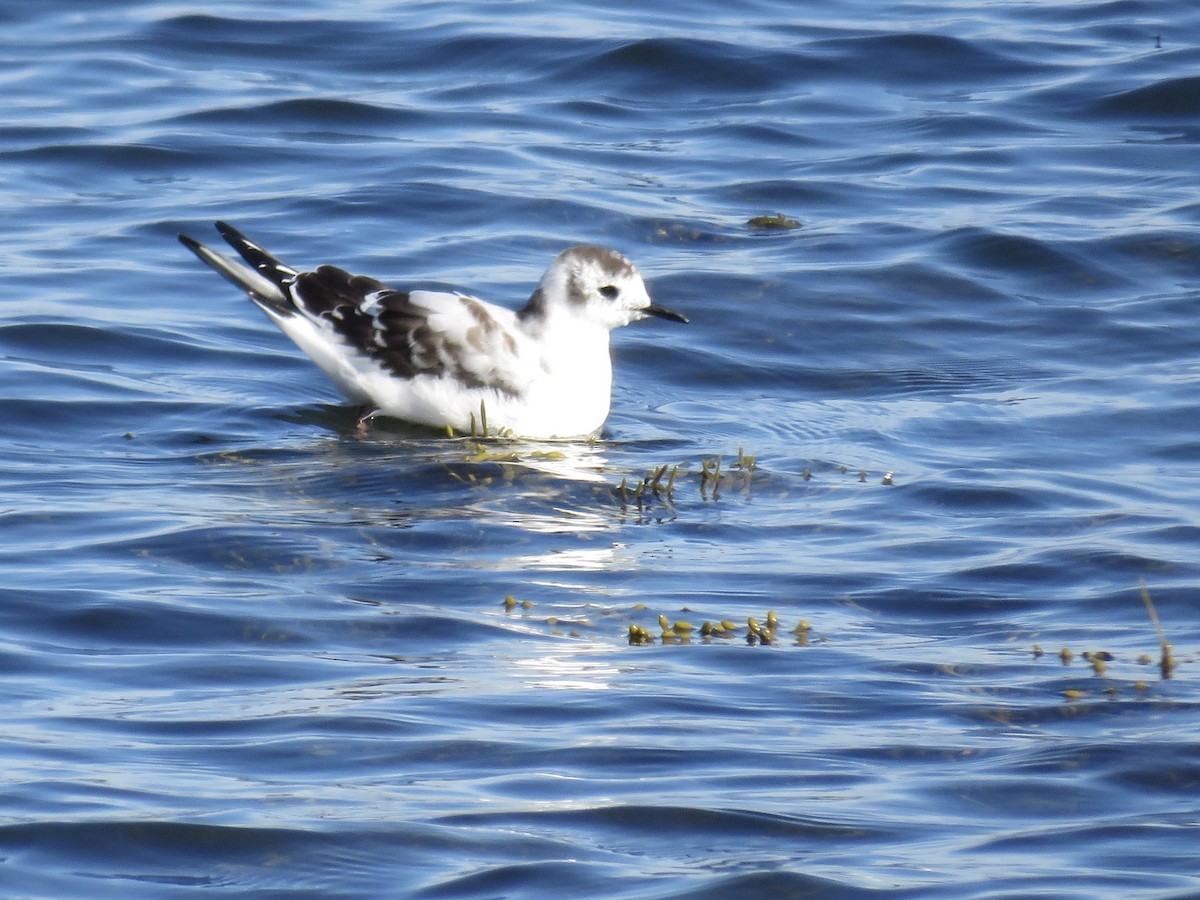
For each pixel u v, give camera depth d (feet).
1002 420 53.67
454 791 30.04
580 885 26.94
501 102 83.41
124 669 35.37
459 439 53.21
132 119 79.92
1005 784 30.63
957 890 26.68
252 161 76.33
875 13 95.25
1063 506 46.50
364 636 37.47
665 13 94.27
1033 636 38.09
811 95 84.58
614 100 84.02
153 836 28.19
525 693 34.42
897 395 56.59
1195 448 51.01
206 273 65.67
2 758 30.86
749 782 30.55
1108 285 65.10
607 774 30.81
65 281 63.67
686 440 52.85
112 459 49.62
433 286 64.08
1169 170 76.33
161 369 57.57
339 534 43.65
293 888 26.91
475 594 40.06
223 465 49.47
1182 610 39.55
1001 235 68.18
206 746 31.65
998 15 94.89
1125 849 28.14
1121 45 90.27
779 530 44.91
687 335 61.26
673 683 35.04
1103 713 33.71
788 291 64.39
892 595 40.50
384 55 88.79
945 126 81.41
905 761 31.58
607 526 45.06
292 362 59.26
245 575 40.83
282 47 89.35
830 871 27.30
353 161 76.38
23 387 54.49
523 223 70.44
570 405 53.31
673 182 75.00
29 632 37.01
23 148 76.18
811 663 36.22
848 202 73.10
